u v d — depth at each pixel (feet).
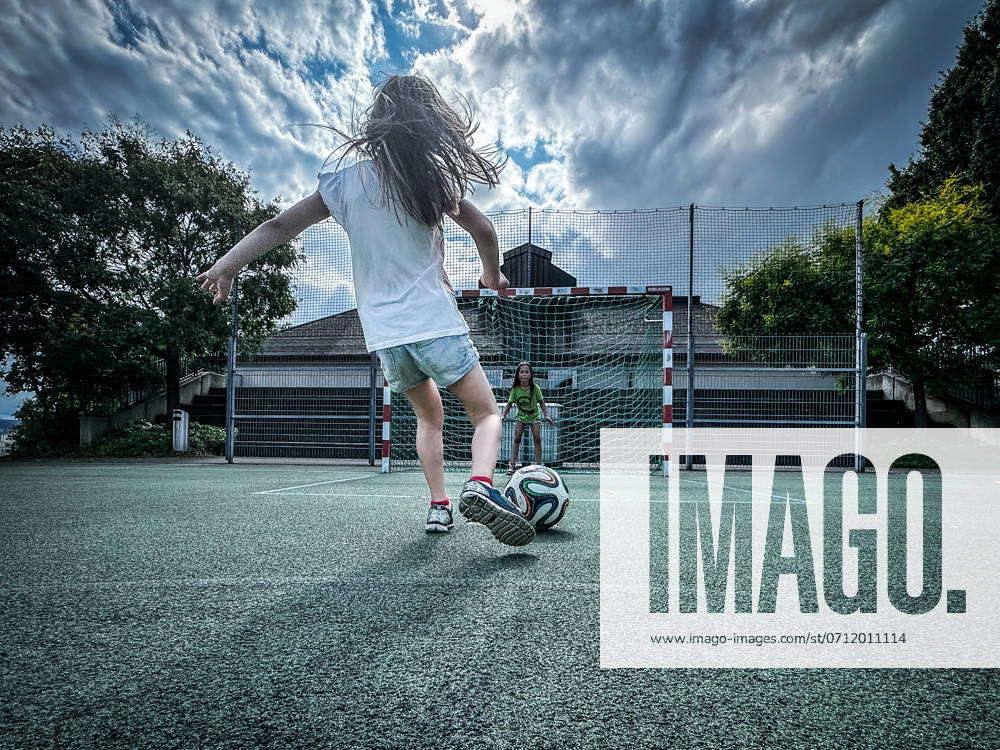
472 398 5.68
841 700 2.46
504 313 25.43
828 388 25.53
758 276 30.22
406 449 24.40
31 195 31.58
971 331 27.76
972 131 42.78
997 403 31.55
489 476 5.36
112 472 20.36
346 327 27.35
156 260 34.71
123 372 34.81
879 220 29.73
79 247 32.30
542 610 3.69
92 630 3.27
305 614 3.57
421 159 5.14
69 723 2.17
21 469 22.33
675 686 2.57
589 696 2.45
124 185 33.35
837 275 28.35
